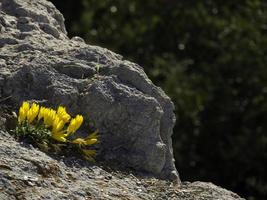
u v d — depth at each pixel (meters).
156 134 8.15
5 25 8.85
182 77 21.11
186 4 22.64
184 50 22.19
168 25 22.50
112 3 23.09
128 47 22.36
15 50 8.46
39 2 9.52
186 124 20.91
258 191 21.09
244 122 21.11
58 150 7.66
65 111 7.80
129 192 7.46
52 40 8.84
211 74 21.41
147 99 8.12
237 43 21.53
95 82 8.07
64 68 8.20
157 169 8.11
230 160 21.05
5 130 7.61
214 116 21.17
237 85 21.30
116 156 8.02
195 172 21.09
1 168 6.93
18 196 6.74
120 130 8.07
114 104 8.02
